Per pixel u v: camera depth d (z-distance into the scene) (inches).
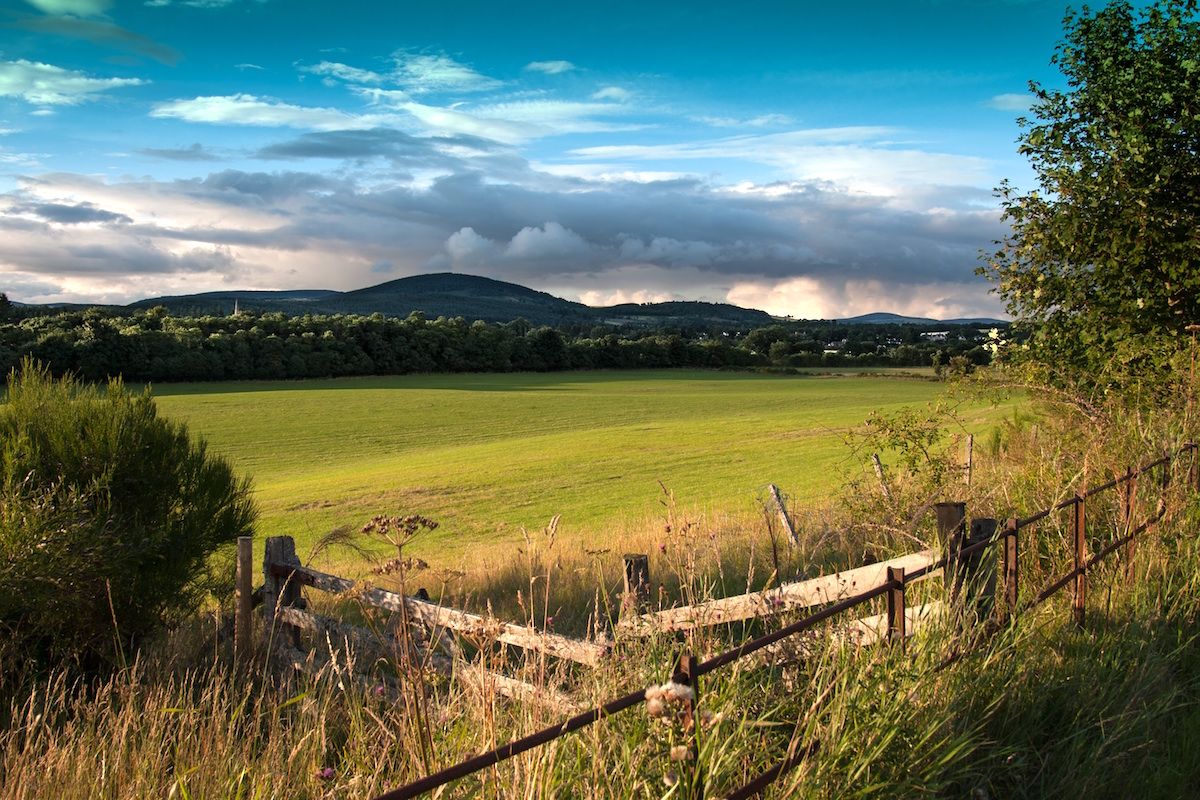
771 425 1989.4
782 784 93.4
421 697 123.2
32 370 257.3
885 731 99.8
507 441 1989.4
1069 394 357.7
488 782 94.7
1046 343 500.1
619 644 125.3
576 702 118.6
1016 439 561.6
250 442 2028.8
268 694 181.3
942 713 108.7
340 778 113.8
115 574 218.5
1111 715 127.8
